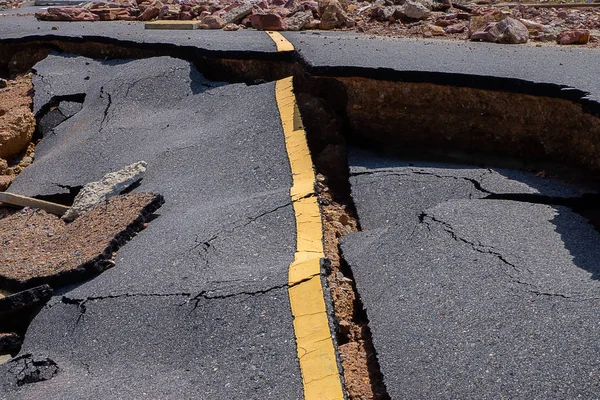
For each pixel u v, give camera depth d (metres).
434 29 6.91
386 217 4.74
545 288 3.87
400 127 5.49
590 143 4.82
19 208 5.57
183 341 4.02
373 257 4.33
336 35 6.96
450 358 3.68
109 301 4.33
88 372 4.04
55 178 5.77
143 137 5.93
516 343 3.66
